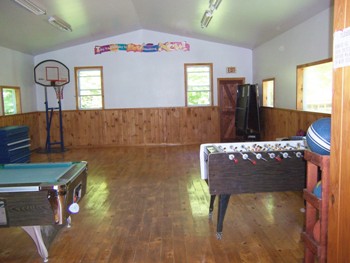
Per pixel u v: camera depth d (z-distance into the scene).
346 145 1.37
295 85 5.85
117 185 4.89
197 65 8.80
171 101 8.89
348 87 1.34
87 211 3.78
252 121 7.50
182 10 6.07
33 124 8.45
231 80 8.90
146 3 5.97
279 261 2.57
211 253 2.72
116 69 8.78
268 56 7.35
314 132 1.95
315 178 2.04
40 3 4.84
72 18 6.08
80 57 8.72
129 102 8.88
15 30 6.11
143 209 3.82
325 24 4.70
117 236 3.10
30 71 8.45
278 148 3.28
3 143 5.91
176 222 3.41
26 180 2.49
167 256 2.69
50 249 2.86
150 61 8.77
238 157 2.85
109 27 7.64
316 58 5.00
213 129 8.96
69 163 3.03
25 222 2.30
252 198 4.13
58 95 8.30
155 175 5.46
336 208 1.47
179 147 8.46
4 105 7.18
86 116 8.85
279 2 4.73
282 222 3.35
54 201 2.28
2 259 2.72
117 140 8.94
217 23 6.56
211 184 2.88
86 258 2.69
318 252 1.84
